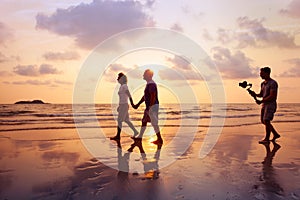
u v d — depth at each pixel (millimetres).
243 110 30750
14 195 2760
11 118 15102
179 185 3107
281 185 3117
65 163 4246
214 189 2957
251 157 4805
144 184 3146
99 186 3062
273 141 6727
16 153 5023
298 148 5785
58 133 8094
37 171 3734
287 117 18281
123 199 2648
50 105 36125
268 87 6324
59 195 2770
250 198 2674
